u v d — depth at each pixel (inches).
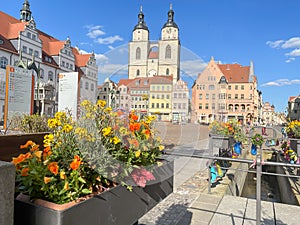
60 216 44.9
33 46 1439.5
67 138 62.1
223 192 181.2
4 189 40.3
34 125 253.3
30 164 54.1
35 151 60.0
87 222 50.8
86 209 50.8
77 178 54.7
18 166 55.7
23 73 327.6
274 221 133.3
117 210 59.9
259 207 105.5
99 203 54.4
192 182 207.0
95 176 60.1
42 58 1528.1
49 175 54.9
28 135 117.4
